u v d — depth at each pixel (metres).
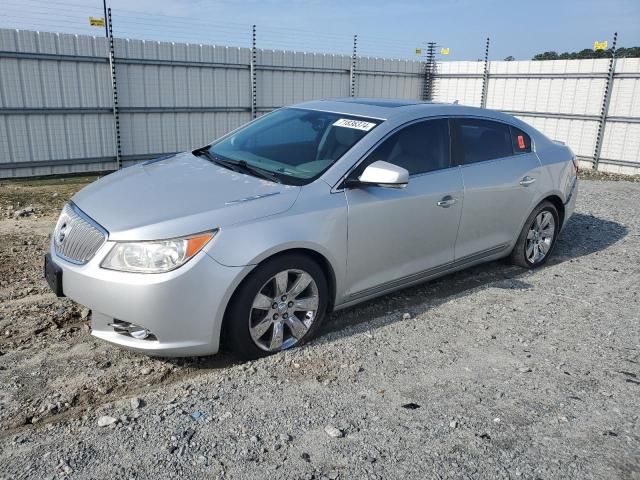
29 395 3.22
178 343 3.36
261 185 3.85
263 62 15.03
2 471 2.58
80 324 4.14
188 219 3.37
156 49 13.16
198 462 2.69
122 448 2.77
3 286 4.85
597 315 4.67
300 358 3.71
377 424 3.05
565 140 15.70
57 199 9.50
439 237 4.64
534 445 2.93
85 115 12.54
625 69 14.15
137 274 3.24
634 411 3.28
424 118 4.64
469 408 3.25
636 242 6.98
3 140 11.61
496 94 17.11
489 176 4.98
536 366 3.77
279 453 2.78
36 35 11.51
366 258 4.13
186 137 14.22
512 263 5.77
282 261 3.61
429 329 4.28
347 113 4.62
